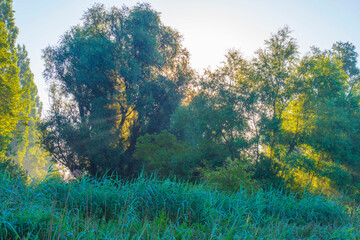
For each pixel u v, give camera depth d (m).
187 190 8.05
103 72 30.73
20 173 7.47
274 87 24.72
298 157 22.34
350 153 24.25
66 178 7.90
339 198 10.12
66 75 32.19
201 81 25.23
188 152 24.89
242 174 15.37
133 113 33.09
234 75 25.11
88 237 4.96
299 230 7.40
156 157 25.02
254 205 8.31
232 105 24.03
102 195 7.21
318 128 23.88
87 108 32.28
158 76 33.47
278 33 24.78
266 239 6.25
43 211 5.53
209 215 7.07
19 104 29.56
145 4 34.12
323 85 25.66
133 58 31.44
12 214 4.98
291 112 25.55
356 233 7.31
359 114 26.27
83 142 29.05
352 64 39.16
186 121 27.44
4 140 33.16
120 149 30.27
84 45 30.62
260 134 23.23
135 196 7.48
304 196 9.62
